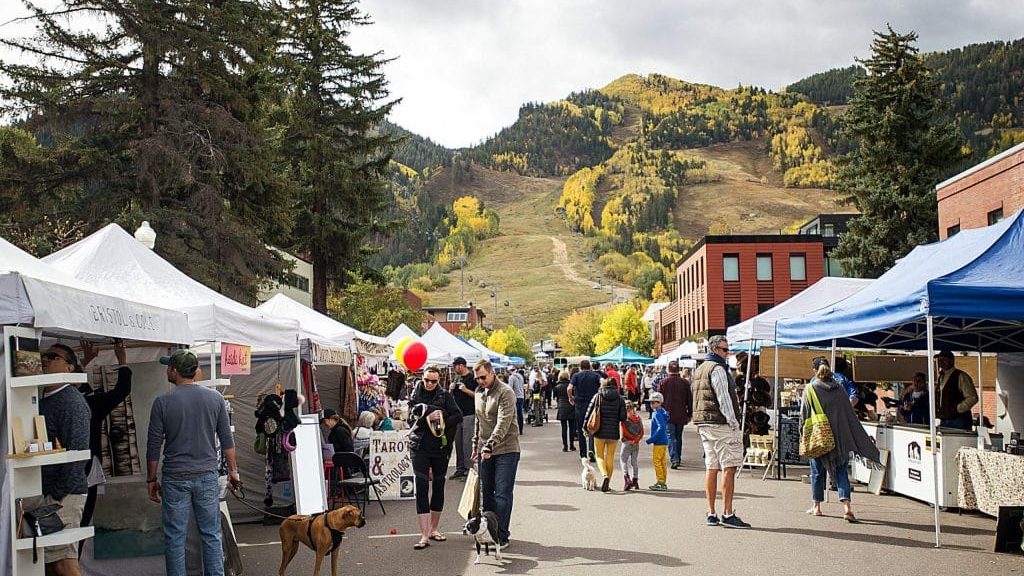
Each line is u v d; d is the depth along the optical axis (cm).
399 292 5622
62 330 621
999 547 850
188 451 679
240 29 2577
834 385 1050
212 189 2439
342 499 1260
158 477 804
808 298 1641
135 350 900
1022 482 919
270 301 1616
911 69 4041
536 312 18812
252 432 1220
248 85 2688
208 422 693
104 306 616
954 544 888
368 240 3803
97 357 887
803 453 1052
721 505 1173
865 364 1880
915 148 3988
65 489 589
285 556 782
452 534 999
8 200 2348
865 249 3991
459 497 1322
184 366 693
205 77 2480
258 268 2609
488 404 895
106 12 2383
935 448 903
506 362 4462
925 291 927
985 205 2305
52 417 588
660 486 1338
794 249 6059
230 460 721
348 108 3547
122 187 2450
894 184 3959
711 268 6091
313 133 3388
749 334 1492
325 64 3538
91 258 847
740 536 940
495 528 830
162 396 687
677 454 1655
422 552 893
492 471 902
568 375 2077
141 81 2469
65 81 2409
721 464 1007
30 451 532
